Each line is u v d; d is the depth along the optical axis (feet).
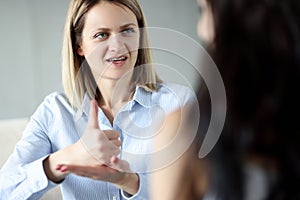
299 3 1.39
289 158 1.45
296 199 1.48
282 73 1.38
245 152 1.44
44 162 3.17
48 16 6.80
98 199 3.47
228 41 1.40
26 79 6.89
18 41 6.79
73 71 3.48
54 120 3.76
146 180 2.71
